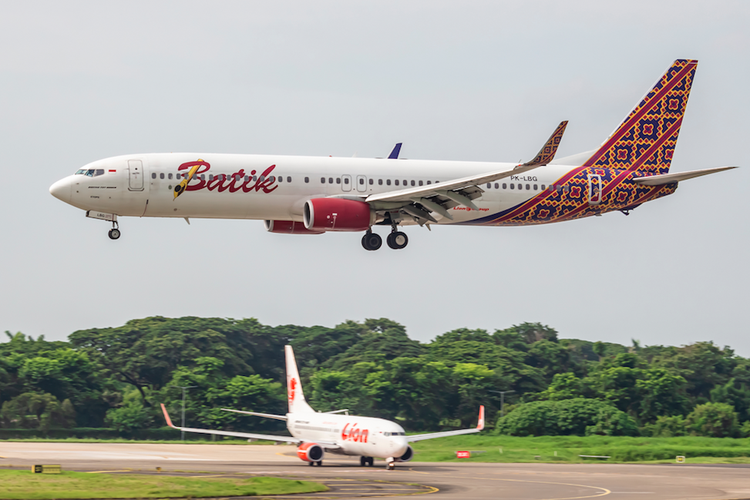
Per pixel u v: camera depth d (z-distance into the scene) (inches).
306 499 4530.0
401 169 7662.4
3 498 3986.2
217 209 7253.9
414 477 6176.2
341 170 7490.2
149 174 7071.9
